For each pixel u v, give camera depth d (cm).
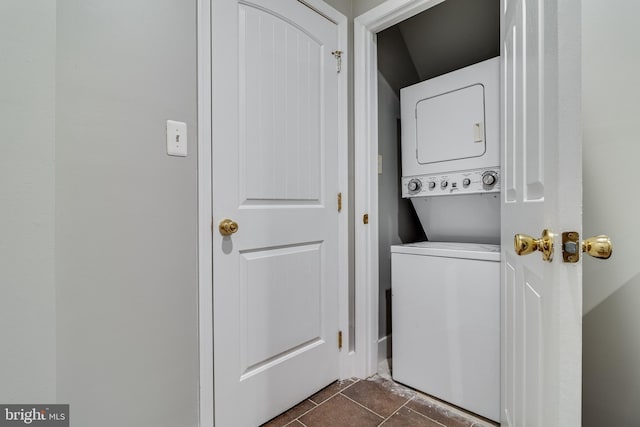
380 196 208
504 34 122
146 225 105
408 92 197
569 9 58
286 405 152
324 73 170
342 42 179
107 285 97
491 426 141
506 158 120
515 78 103
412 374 173
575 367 58
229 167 129
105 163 96
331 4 173
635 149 98
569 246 57
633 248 99
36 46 65
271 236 145
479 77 166
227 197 128
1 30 61
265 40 141
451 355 157
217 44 124
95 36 94
